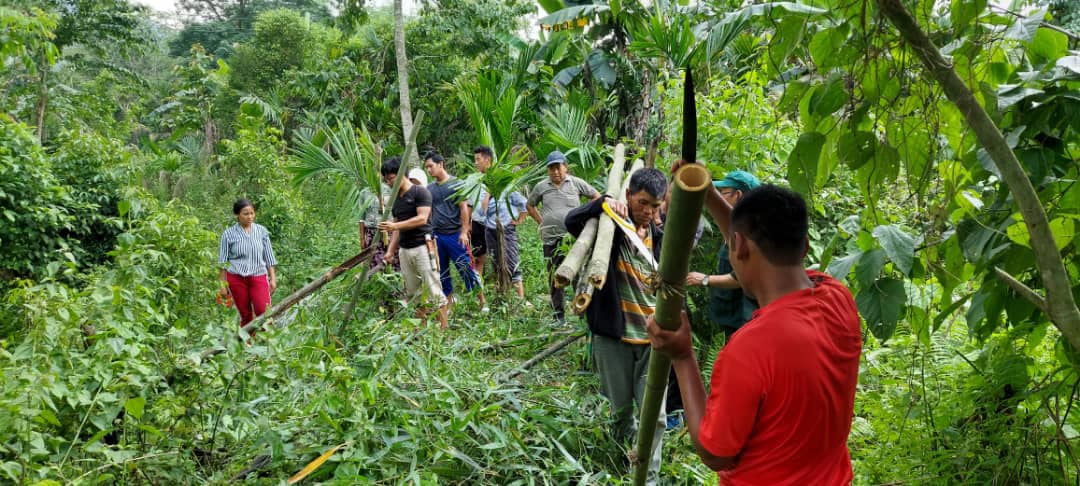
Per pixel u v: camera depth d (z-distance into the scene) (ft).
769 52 7.76
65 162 30.53
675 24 24.58
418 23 57.57
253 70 93.20
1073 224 7.77
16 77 58.03
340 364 11.18
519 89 37.22
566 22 36.68
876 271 7.74
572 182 22.67
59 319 9.94
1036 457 9.01
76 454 9.64
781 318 5.60
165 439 10.58
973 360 11.59
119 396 10.12
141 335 10.73
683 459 12.88
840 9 7.29
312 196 42.75
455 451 10.98
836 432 5.75
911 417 10.65
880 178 7.84
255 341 12.87
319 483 10.31
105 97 75.82
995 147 6.26
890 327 7.93
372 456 10.90
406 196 21.18
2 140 26.63
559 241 22.11
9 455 8.77
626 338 12.21
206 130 71.36
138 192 17.94
